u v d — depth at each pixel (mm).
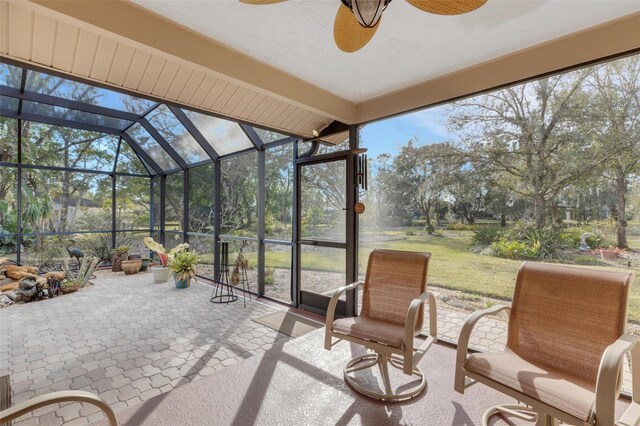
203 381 2367
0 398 1644
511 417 1946
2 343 3143
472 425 1874
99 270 6801
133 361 2766
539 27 2213
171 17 2129
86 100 5035
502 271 2842
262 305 4441
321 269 4098
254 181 5027
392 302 2537
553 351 1779
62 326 3607
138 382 2430
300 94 3059
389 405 2070
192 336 3318
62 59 2188
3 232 5684
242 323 3711
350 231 3729
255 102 3314
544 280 1937
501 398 2139
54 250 6289
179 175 6895
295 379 2391
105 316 3953
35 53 2076
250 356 2852
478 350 2865
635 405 1539
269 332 3432
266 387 2281
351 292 3668
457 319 3104
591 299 1736
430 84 3066
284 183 4582
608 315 1659
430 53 2568
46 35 2010
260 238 4875
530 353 1854
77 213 6621
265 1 1494
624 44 2107
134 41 2025
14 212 5773
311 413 1991
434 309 2422
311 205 4238
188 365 2693
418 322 2318
